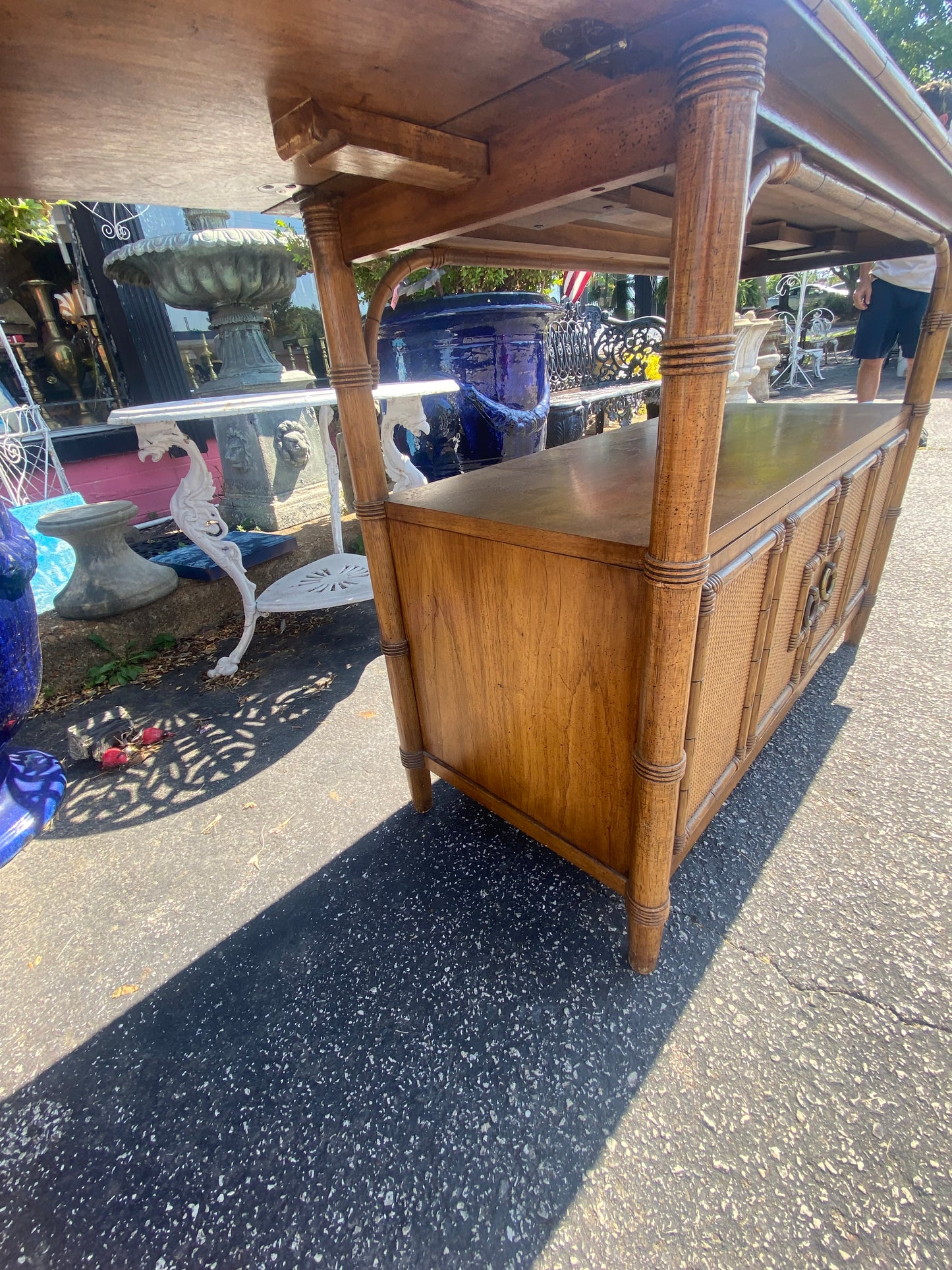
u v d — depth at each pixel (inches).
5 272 161.6
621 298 315.0
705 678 43.1
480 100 35.4
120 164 40.0
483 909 58.4
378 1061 46.3
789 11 26.0
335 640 116.4
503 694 53.3
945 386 282.7
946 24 452.4
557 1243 35.8
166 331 177.2
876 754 73.0
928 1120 39.8
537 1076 44.3
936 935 51.9
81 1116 44.6
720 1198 37.0
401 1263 35.7
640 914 47.9
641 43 28.7
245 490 153.1
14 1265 37.2
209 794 77.4
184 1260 36.8
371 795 75.5
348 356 52.7
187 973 54.6
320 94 33.1
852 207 47.2
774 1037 45.4
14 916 61.6
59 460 155.9
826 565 64.2
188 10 24.0
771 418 83.0
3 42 24.5
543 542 43.0
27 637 67.3
